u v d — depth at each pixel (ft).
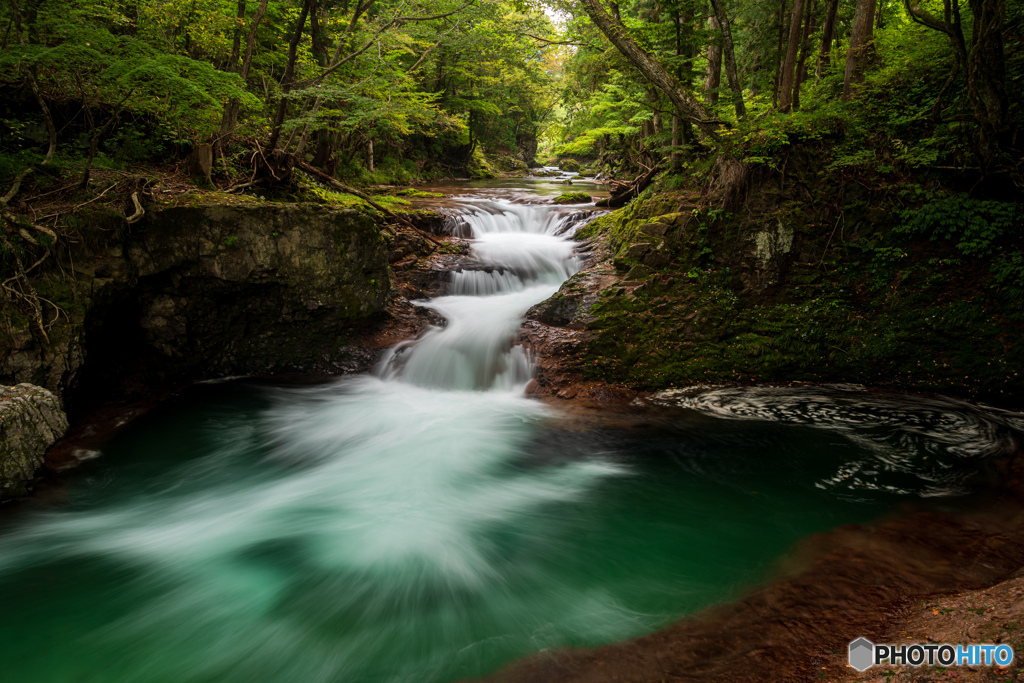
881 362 29.01
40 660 12.81
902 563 15.25
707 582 15.17
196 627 13.91
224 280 29.50
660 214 35.94
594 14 35.58
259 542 17.57
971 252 28.96
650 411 27.37
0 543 17.10
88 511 19.15
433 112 50.67
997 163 29.50
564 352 30.58
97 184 28.63
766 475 21.48
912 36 38.86
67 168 29.01
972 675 9.35
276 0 51.11
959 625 11.39
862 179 32.45
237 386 30.27
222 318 30.58
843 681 10.41
